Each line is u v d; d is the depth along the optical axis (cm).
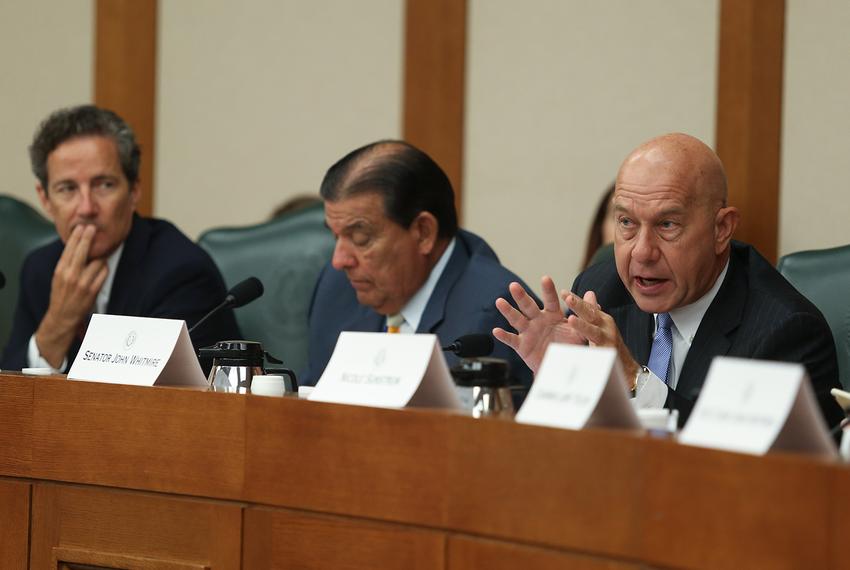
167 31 1315
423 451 509
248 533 562
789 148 1016
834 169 998
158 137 1315
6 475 636
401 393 542
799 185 1012
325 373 578
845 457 434
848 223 992
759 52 1023
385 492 520
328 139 1241
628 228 709
